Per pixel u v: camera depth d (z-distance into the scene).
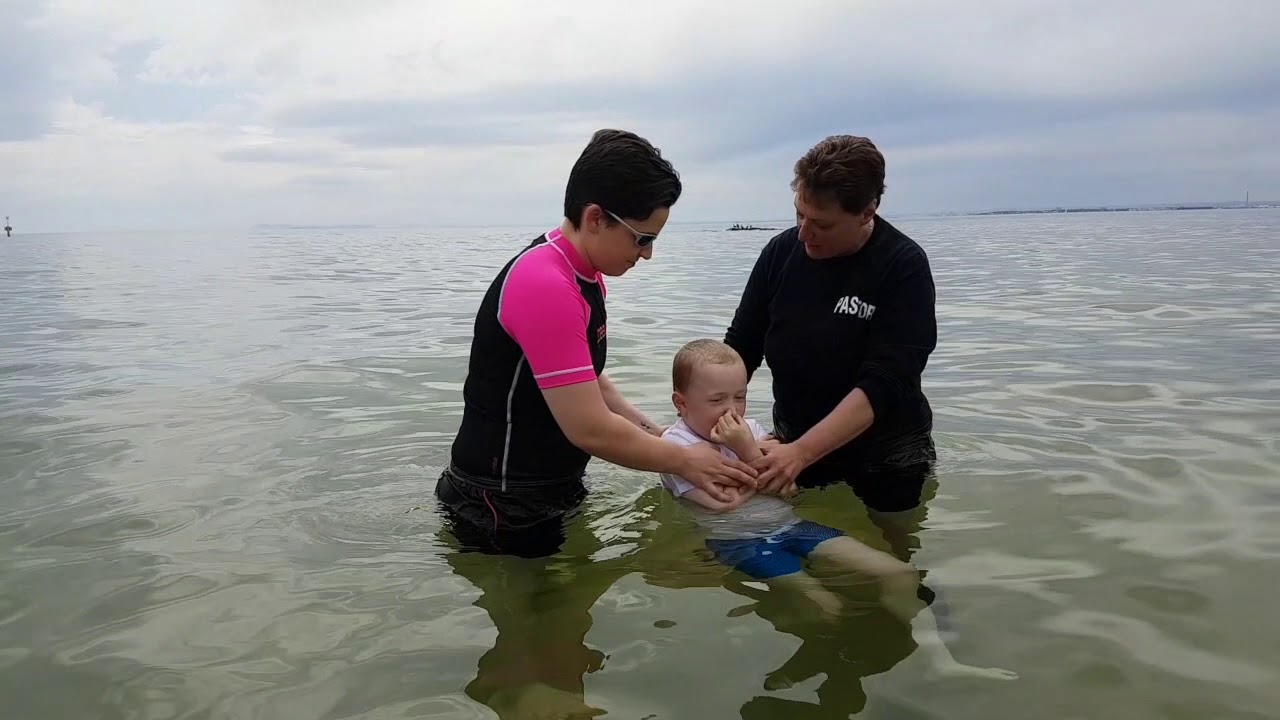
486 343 3.06
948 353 6.52
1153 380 5.32
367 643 2.29
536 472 3.12
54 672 2.17
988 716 1.90
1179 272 12.83
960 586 2.58
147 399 5.18
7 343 7.49
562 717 1.92
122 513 3.28
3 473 3.77
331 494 3.48
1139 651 2.18
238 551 2.93
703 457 3.20
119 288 13.14
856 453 3.70
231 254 25.73
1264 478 3.47
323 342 7.43
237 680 2.12
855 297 3.64
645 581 2.68
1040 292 10.58
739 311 4.21
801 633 2.32
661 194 2.90
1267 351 6.16
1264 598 2.45
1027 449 3.96
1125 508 3.20
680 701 1.99
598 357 3.26
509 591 2.61
